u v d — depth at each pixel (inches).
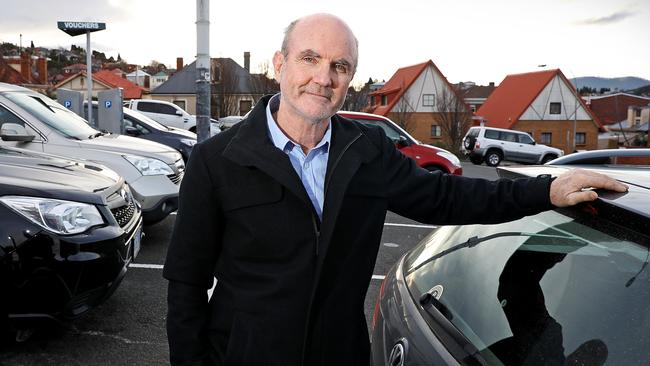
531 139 1023.6
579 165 88.4
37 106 226.8
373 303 173.5
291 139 61.1
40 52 4608.8
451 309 64.8
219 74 1701.5
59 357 124.6
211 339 60.9
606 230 55.7
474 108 2608.3
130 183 213.0
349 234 58.6
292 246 56.4
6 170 128.5
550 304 56.8
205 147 59.2
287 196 56.6
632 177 67.1
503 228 72.5
